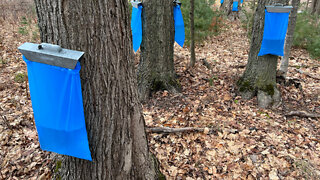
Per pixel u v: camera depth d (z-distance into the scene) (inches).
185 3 327.9
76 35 57.8
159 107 178.7
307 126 152.7
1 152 121.8
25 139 132.5
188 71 238.2
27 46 54.4
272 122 157.4
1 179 108.7
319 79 218.7
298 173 113.7
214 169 119.9
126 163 78.5
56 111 59.5
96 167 74.2
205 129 146.3
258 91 185.2
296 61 274.8
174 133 145.6
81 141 62.9
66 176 81.1
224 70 243.9
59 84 56.6
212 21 350.0
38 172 112.3
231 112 171.3
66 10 55.6
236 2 477.7
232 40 358.3
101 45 60.9
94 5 56.9
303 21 320.2
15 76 197.6
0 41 271.1
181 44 201.8
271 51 170.9
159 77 194.1
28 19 353.4
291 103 182.2
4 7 391.2
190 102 182.7
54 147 64.5
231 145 135.1
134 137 79.5
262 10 169.5
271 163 120.5
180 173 117.8
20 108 159.9
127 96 72.2
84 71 61.5
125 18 65.4
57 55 53.0
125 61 68.4
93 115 67.0
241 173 116.3
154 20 175.8
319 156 125.3
